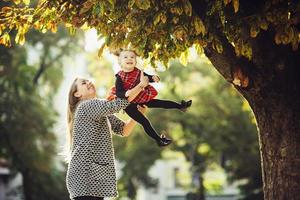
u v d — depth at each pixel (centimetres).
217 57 904
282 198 895
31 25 940
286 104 895
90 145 834
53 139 3394
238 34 859
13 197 4284
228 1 828
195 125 3616
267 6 852
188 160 3953
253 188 3438
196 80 3697
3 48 3131
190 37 854
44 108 3494
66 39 3519
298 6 841
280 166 898
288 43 880
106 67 3241
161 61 872
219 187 4591
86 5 854
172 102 893
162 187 6956
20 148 3344
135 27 843
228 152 3509
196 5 874
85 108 837
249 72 897
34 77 3597
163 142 883
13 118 3338
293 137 893
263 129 913
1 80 3325
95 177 830
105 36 877
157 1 835
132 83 864
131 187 4362
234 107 3503
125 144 4006
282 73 893
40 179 3644
